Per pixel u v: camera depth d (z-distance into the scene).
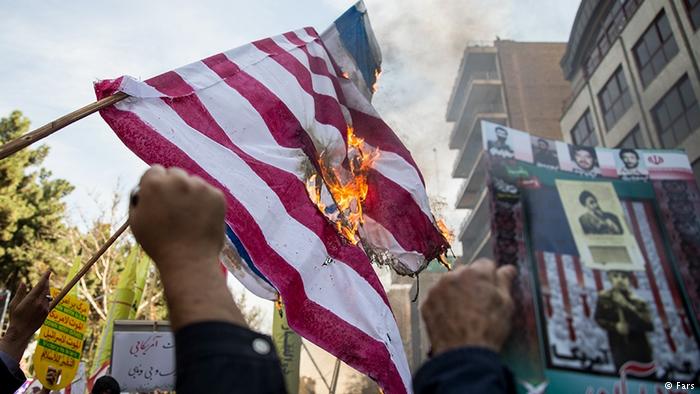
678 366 3.98
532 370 3.66
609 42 20.25
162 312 18.20
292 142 3.45
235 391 0.56
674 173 5.35
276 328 11.32
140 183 0.71
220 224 0.71
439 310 0.70
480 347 0.65
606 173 5.30
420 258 4.05
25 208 20.95
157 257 0.67
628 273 4.44
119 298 9.62
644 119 17.39
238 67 3.46
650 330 4.14
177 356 0.60
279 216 3.10
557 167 5.04
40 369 5.45
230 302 0.66
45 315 1.75
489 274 0.73
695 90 14.94
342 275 3.26
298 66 3.84
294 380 10.90
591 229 4.62
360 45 4.92
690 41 15.14
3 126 21.62
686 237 4.86
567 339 3.92
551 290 4.19
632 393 3.81
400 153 4.27
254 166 3.12
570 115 23.05
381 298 3.38
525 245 4.37
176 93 3.03
